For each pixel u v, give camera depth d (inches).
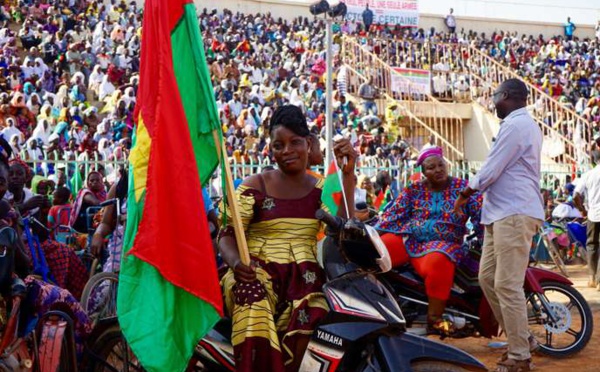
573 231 428.1
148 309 140.9
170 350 138.9
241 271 139.6
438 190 229.6
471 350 250.8
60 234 294.8
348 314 135.7
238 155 579.8
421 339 139.9
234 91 885.8
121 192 234.7
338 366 134.6
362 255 142.5
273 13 1245.1
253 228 149.5
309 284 142.8
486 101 897.5
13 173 239.8
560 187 616.7
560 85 1162.6
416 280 225.1
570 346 241.3
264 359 136.1
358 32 1172.5
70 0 985.5
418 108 851.4
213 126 147.1
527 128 204.5
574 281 434.6
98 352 174.4
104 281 218.4
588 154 759.1
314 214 149.1
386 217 232.4
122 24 986.7
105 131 636.7
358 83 853.2
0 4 906.1
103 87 771.4
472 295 228.5
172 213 142.7
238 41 1058.7
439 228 225.1
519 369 202.1
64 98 695.7
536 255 506.0
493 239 207.5
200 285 140.6
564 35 1448.1
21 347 162.7
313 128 723.4
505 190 204.4
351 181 156.5
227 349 146.3
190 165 145.0
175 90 146.6
